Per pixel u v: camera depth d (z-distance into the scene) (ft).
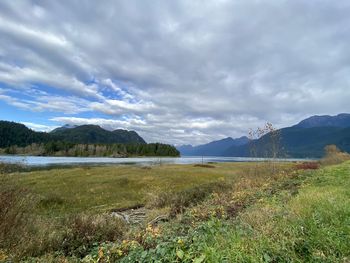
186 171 139.54
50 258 23.29
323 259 15.53
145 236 24.35
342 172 67.82
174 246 18.85
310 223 20.07
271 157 80.64
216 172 136.56
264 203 34.45
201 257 15.96
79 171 130.31
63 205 61.41
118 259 20.22
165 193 62.34
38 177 104.27
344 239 17.71
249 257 15.62
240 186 59.26
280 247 16.81
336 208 24.77
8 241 25.72
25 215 30.63
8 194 28.94
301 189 43.34
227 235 20.07
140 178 106.01
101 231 31.65
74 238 29.43
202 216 34.32
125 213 55.62
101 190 81.97
